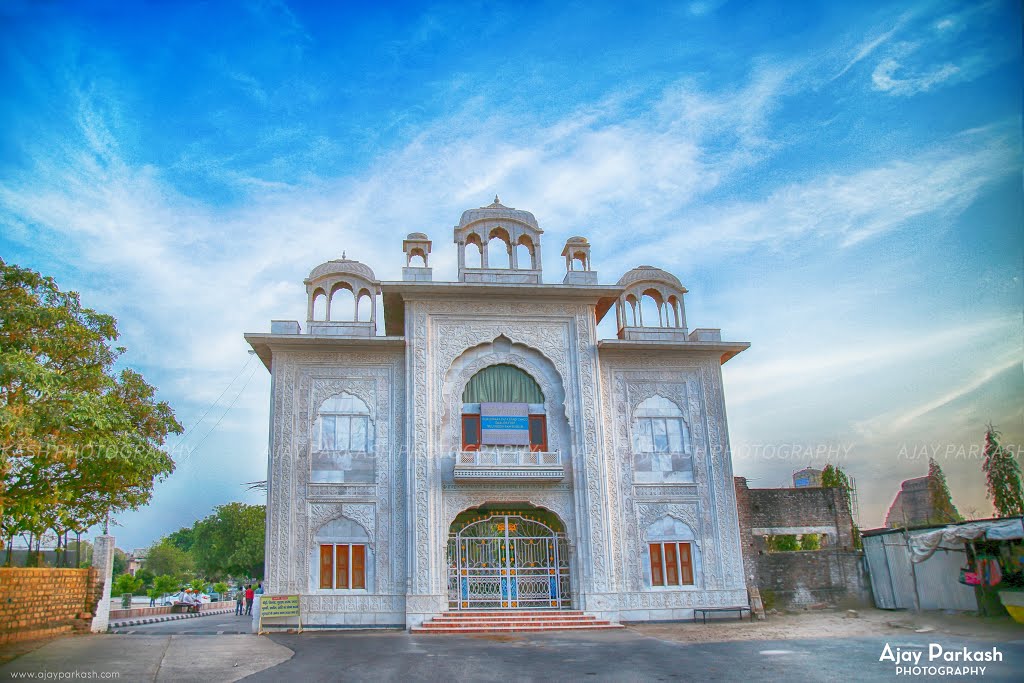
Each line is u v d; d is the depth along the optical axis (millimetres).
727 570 21453
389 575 20203
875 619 19484
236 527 55906
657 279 24266
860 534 23406
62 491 17547
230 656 14648
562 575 20922
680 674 12188
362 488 20766
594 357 22344
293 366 21469
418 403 21188
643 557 21250
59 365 17781
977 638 14906
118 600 32188
